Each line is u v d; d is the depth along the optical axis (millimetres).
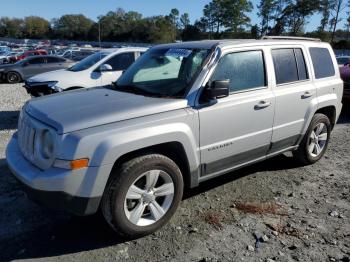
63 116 3453
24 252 3486
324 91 5582
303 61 5312
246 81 4477
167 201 3836
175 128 3711
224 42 4445
